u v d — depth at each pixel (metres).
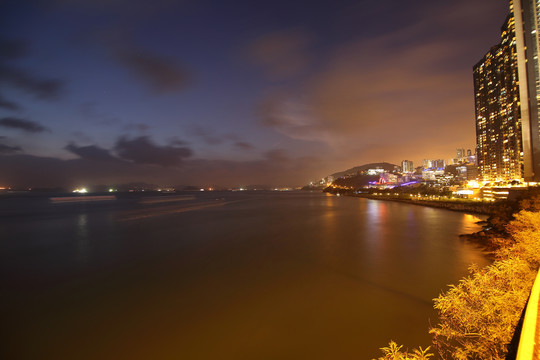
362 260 20.45
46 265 19.72
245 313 12.12
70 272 18.06
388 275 16.98
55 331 10.79
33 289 15.09
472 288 5.93
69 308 12.72
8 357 9.25
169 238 30.22
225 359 9.10
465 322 5.77
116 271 18.20
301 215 56.97
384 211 67.25
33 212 65.31
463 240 27.97
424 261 19.97
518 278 6.02
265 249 24.47
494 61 137.62
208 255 22.34
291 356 9.21
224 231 35.22
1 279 16.70
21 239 30.09
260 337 10.27
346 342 9.91
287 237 30.64
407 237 30.25
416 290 14.57
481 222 40.22
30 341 10.15
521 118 104.50
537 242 8.84
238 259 21.03
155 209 74.38
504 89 128.12
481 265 18.72
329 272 17.62
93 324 11.28
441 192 116.00
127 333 10.60
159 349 9.65
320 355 9.24
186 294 14.24
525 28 102.38
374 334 10.37
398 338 10.08
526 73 103.81
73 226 40.47
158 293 14.41
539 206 26.03
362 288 14.87
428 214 58.84
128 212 64.88
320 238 29.91
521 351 2.41
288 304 12.99
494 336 4.91
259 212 64.50
